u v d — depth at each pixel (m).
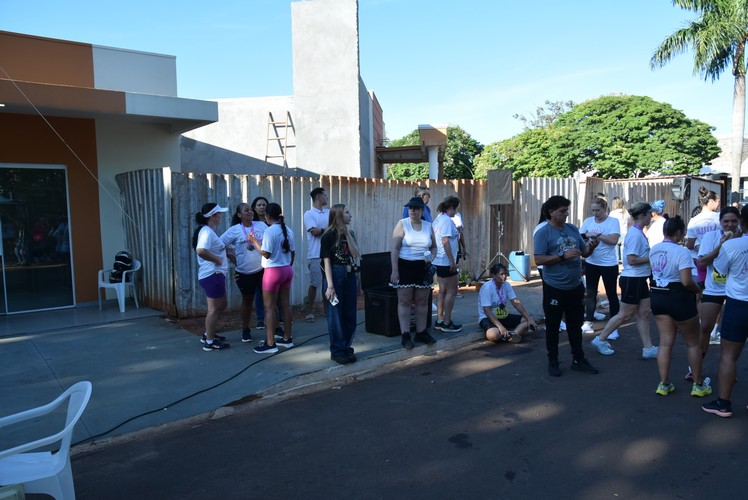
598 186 15.04
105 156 9.55
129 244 9.62
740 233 5.44
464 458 4.19
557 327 6.10
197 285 8.39
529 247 13.45
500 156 37.97
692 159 31.50
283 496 3.69
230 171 14.16
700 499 3.55
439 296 8.02
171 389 5.52
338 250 6.27
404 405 5.34
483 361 6.79
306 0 13.39
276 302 7.19
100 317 8.39
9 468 3.23
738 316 4.68
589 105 34.66
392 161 19.02
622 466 4.01
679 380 5.90
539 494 3.65
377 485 3.81
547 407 5.20
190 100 9.16
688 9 22.11
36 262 8.91
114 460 4.25
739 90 22.06
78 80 9.19
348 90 13.32
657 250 5.34
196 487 3.82
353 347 6.96
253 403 5.43
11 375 5.86
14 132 8.62
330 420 4.99
